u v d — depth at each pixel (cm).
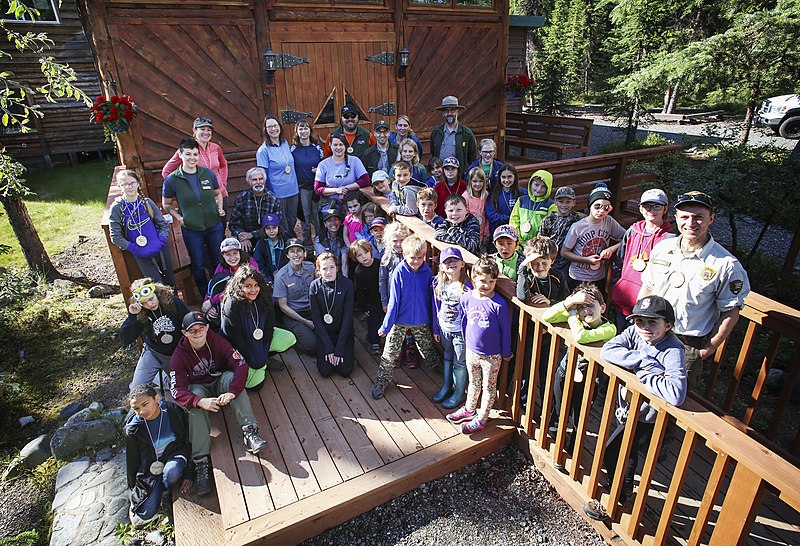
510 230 383
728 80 686
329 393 388
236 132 685
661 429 238
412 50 766
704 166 652
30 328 615
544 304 311
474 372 335
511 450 352
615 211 771
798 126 1380
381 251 453
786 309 298
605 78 2197
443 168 499
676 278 297
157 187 648
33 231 731
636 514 263
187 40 621
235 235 504
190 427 328
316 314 397
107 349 571
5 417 469
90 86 1287
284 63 681
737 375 334
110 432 421
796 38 598
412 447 332
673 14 1420
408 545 291
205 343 345
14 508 368
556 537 292
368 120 767
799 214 573
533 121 1203
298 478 310
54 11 1202
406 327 371
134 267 461
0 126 1220
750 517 202
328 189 526
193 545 288
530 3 2655
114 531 329
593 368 273
